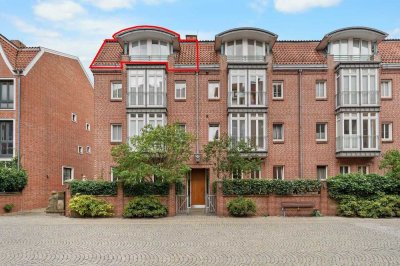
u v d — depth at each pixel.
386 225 16.69
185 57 27.22
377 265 9.64
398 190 20.30
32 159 26.72
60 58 31.31
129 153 19.84
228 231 15.11
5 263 9.84
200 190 25.88
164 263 9.83
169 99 26.16
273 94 26.52
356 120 25.31
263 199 20.27
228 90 25.70
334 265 9.64
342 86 25.42
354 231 15.01
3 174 22.75
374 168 25.66
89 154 37.06
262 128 25.48
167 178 19.42
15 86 25.81
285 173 25.80
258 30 25.97
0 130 26.00
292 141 26.00
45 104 28.69
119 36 26.06
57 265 9.66
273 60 26.86
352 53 26.83
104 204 19.84
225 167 20.69
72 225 16.97
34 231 15.20
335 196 20.19
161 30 26.02
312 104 26.25
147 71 25.59
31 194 26.30
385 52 27.52
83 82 36.12
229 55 26.69
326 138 26.16
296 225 16.80
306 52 27.86
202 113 26.12
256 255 10.70
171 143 19.88
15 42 29.55
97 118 25.91
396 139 25.94
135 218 19.33
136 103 25.47
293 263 9.83
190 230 15.40
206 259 10.23
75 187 20.27
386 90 26.39
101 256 10.61
